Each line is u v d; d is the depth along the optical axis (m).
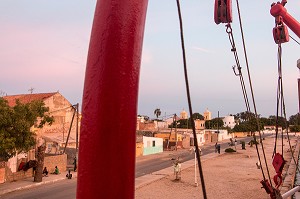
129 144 1.52
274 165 5.54
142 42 1.67
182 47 1.87
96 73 1.53
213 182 30.31
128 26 1.58
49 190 24.72
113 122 1.48
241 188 27.31
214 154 59.22
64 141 41.19
